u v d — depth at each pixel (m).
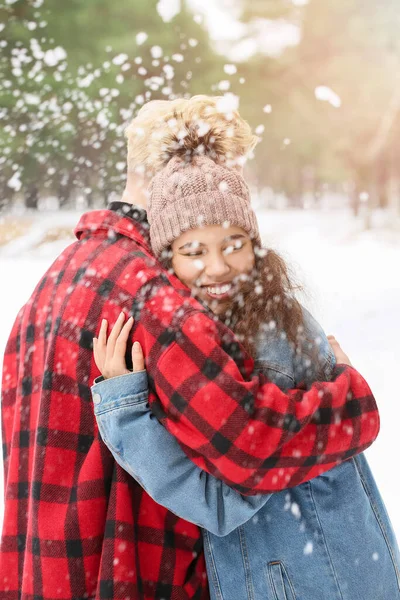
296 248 11.13
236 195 1.29
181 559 1.26
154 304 1.21
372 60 24.61
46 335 1.30
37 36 16.20
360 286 7.68
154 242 1.31
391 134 24.08
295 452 1.17
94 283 1.25
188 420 1.15
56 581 1.20
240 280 1.31
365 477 1.36
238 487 1.16
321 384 1.23
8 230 12.02
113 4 17.09
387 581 1.30
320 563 1.24
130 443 1.16
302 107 24.31
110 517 1.20
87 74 14.84
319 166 26.66
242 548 1.25
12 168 14.66
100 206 14.43
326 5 24.44
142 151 1.36
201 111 1.33
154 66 15.08
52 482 1.22
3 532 1.33
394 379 4.10
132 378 1.18
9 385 1.44
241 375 1.19
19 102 13.37
